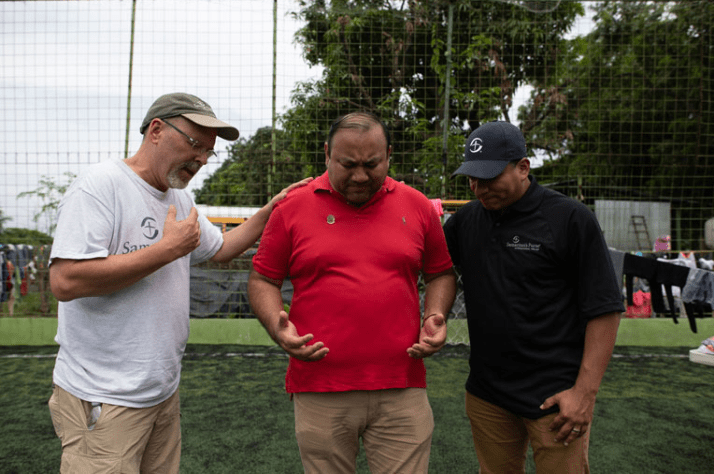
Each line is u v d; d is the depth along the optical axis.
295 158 6.42
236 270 5.65
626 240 9.16
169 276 1.47
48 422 3.17
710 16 9.18
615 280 1.45
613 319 1.44
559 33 8.55
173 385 1.51
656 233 9.31
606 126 10.27
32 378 4.18
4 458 2.65
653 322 5.51
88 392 1.35
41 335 5.61
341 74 7.44
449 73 5.82
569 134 9.11
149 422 1.45
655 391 3.82
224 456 2.66
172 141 1.39
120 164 1.42
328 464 1.43
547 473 1.49
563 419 1.43
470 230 1.70
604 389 3.88
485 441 1.69
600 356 1.43
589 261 1.46
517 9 7.75
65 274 1.28
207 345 5.45
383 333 1.38
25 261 6.28
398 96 7.30
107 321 1.37
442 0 6.79
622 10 9.80
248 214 6.23
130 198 1.40
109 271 1.26
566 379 1.48
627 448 2.76
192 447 2.78
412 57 7.78
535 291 1.52
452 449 2.73
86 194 1.32
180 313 1.51
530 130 9.11
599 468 2.52
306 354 1.25
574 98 9.59
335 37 7.70
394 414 1.42
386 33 7.52
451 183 6.14
